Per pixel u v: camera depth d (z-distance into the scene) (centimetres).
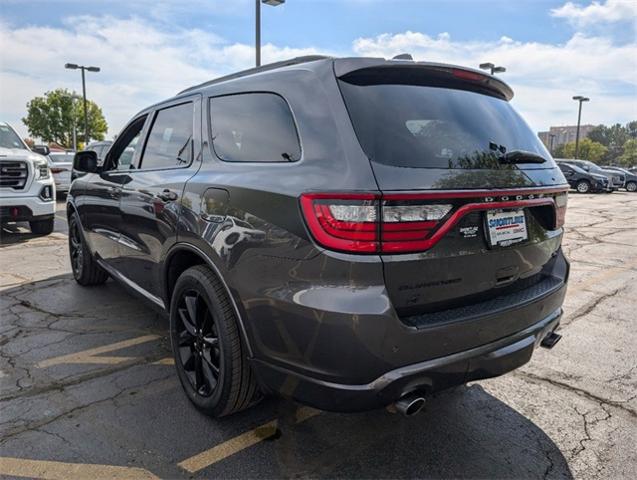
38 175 787
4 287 518
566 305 489
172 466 230
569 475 229
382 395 193
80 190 477
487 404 292
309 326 195
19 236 843
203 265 266
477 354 214
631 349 375
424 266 199
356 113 207
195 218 260
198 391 273
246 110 259
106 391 298
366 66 220
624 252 784
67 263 636
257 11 1216
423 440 255
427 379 201
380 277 189
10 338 378
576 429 266
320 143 208
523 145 261
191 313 273
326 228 191
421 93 232
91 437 250
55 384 305
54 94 5350
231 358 242
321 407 204
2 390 297
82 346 364
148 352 355
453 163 213
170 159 325
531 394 304
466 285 217
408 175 196
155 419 268
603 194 2420
